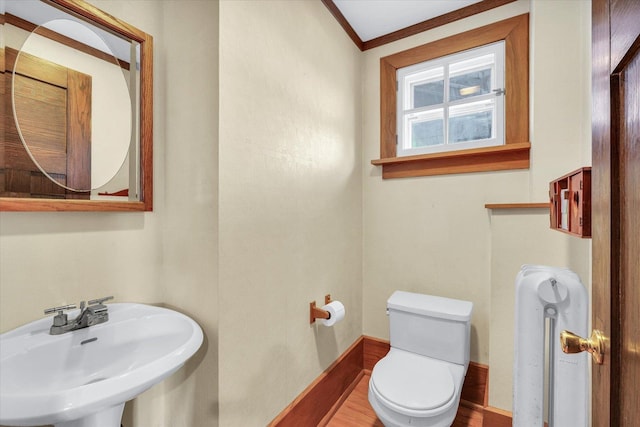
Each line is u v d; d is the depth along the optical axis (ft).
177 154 3.71
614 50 1.53
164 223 3.86
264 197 3.95
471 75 5.97
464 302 5.40
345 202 6.07
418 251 6.17
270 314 4.05
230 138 3.43
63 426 2.47
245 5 3.64
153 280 3.79
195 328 2.99
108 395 2.01
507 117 5.40
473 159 5.60
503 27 5.43
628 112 1.44
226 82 3.37
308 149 4.89
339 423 5.13
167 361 2.40
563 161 4.63
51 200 2.86
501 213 4.50
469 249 5.66
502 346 4.50
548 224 4.22
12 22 2.73
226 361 3.39
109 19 3.31
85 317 2.88
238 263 3.56
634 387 1.36
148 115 3.66
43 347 2.57
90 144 3.24
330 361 5.48
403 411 3.75
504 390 4.49
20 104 2.78
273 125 4.11
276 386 4.14
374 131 6.77
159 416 3.80
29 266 2.80
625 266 1.47
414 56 6.28
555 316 2.74
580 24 4.51
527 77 5.24
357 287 6.56
